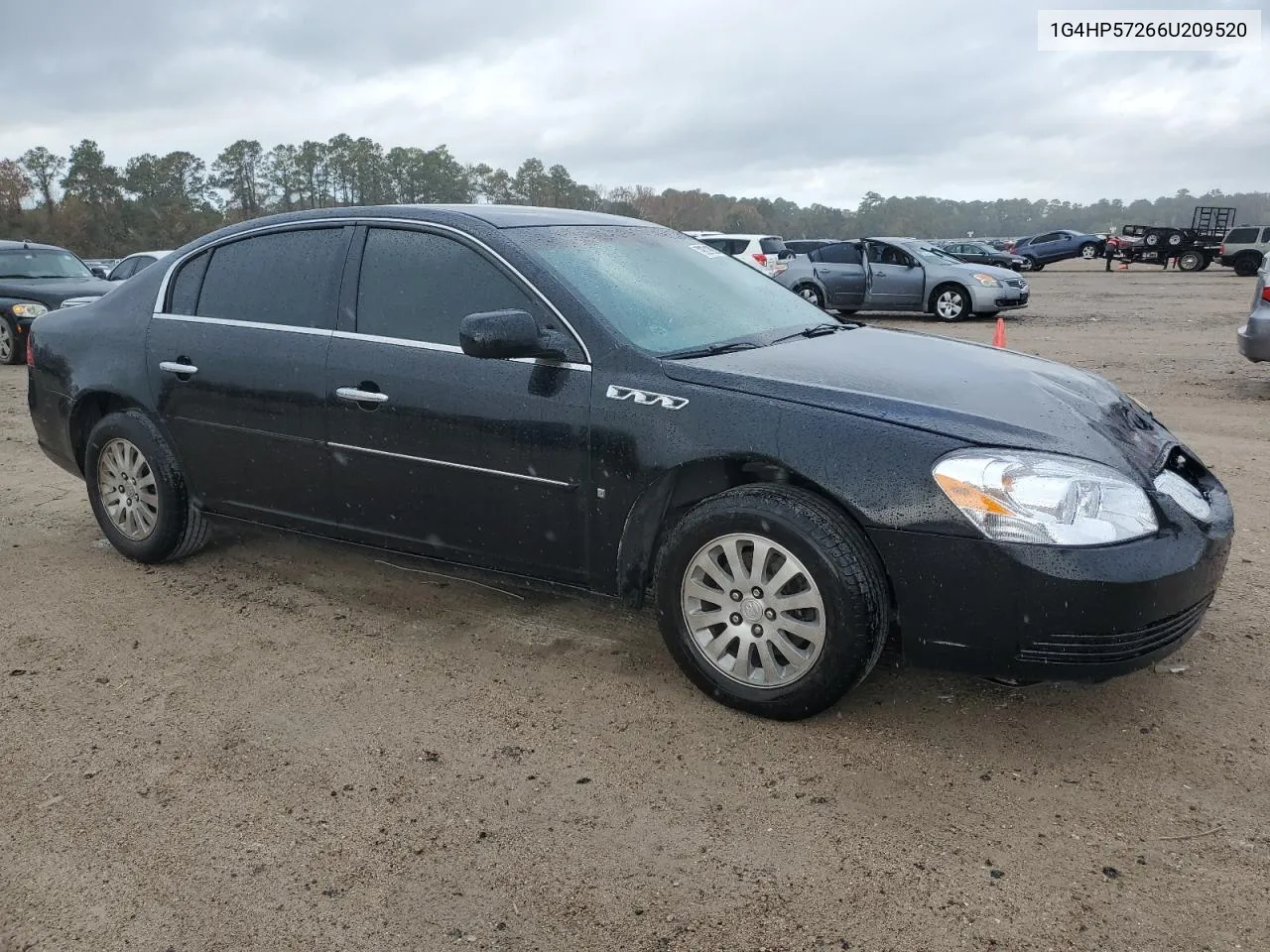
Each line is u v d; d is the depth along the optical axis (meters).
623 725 3.39
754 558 3.26
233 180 123.81
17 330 12.66
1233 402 9.21
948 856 2.69
